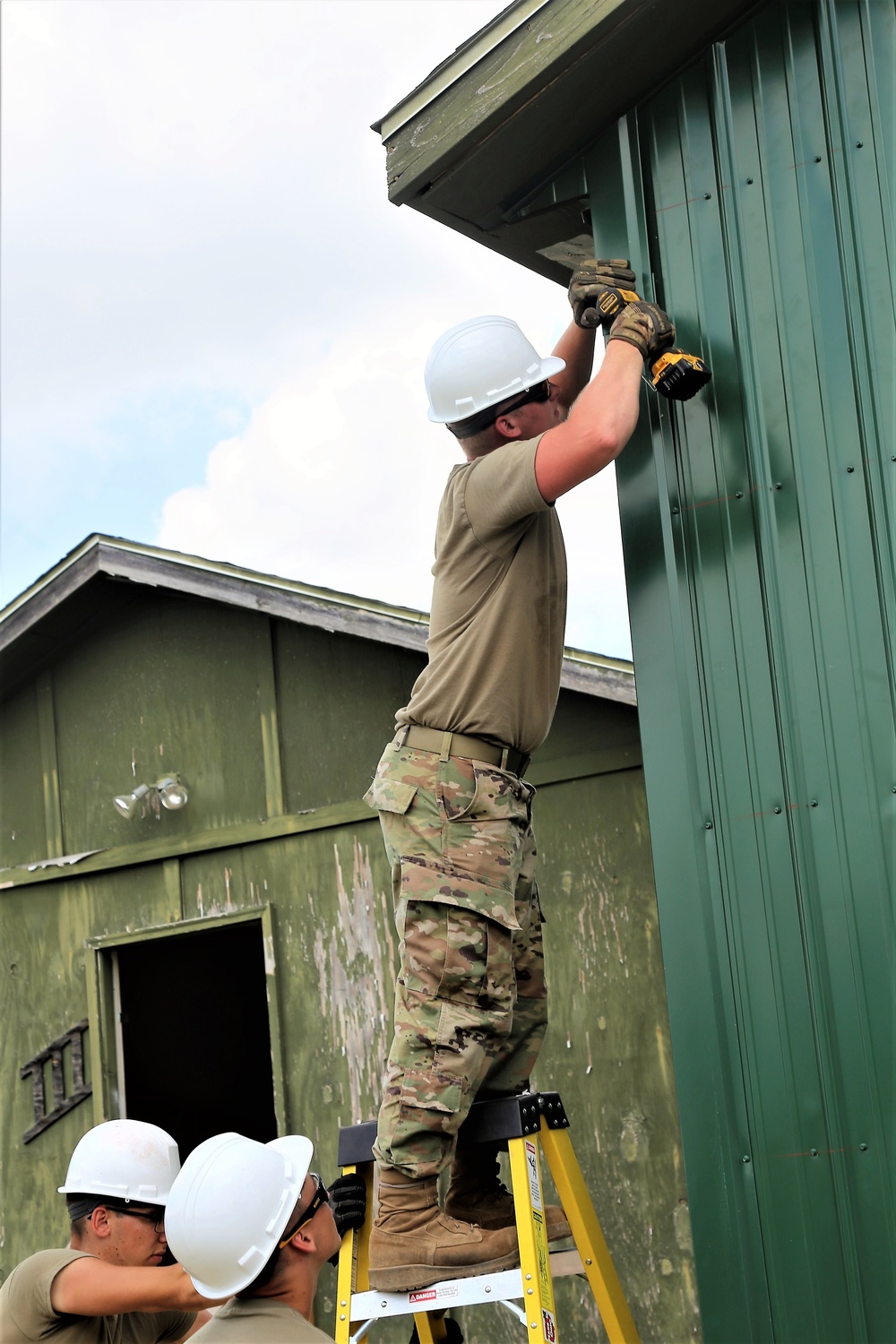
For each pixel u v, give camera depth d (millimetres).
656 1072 4707
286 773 5633
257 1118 8500
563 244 3264
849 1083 2449
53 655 6258
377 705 5484
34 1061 5871
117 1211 2791
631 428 2436
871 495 2553
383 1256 2447
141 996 8164
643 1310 4602
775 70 2721
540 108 2828
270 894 5555
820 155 2662
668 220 2816
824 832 2531
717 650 2674
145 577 5762
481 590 2615
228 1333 2090
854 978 2471
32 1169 5777
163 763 5902
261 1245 2154
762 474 2664
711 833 2637
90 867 5922
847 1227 2414
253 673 5777
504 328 2764
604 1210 4707
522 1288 2346
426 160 2945
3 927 6074
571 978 4898
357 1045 5270
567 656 4898
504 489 2506
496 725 2574
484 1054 2477
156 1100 8125
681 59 2816
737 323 2715
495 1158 2783
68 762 6125
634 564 2783
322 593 5402
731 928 2594
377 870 5355
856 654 2539
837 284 2621
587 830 4961
